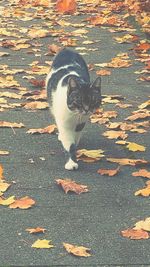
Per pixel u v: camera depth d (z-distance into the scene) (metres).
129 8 4.19
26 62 3.03
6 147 2.04
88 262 1.41
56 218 1.59
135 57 3.15
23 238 1.49
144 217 1.61
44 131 2.16
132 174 1.87
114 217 1.61
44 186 1.77
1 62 3.02
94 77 2.82
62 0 4.27
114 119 2.32
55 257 1.42
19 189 1.75
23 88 2.63
